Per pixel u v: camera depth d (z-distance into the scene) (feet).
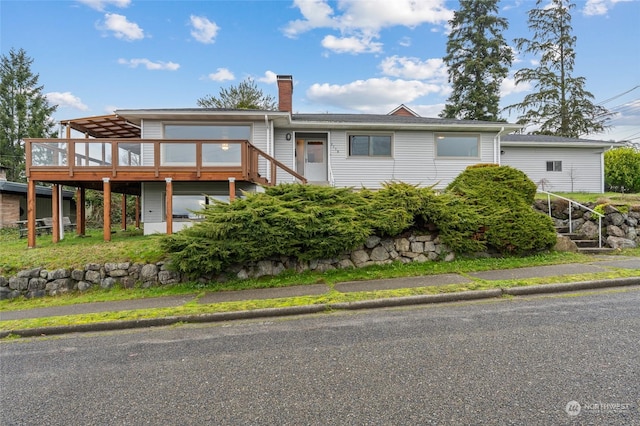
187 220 39.37
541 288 17.88
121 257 23.54
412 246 24.81
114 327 15.71
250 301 17.79
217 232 21.12
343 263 23.79
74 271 22.57
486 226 24.61
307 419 7.61
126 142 33.42
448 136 46.34
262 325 15.01
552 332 12.28
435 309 15.98
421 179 45.80
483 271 21.74
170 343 13.25
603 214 28.60
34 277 22.38
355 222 22.66
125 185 44.11
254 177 36.14
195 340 13.46
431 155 45.98
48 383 10.11
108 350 12.82
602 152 55.31
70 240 35.47
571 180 54.85
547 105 91.15
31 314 17.94
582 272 20.21
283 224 21.90
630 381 8.72
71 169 32.50
